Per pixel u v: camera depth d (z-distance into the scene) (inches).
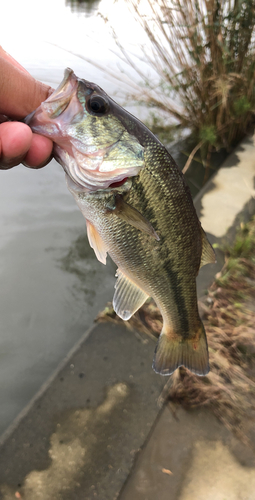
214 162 29.2
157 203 8.4
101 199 8.2
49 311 17.4
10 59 7.5
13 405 13.8
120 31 39.3
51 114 7.3
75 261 20.0
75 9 56.1
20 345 16.0
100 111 7.7
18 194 24.2
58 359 15.4
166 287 9.6
